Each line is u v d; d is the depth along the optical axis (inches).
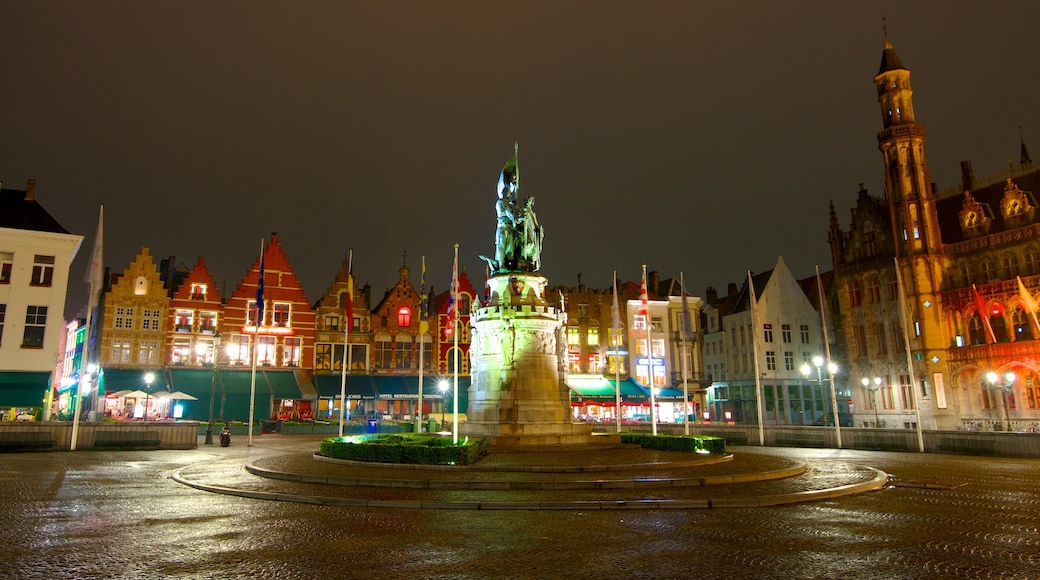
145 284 2187.5
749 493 661.3
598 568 391.2
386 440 979.9
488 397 1030.4
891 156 2151.8
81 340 2458.2
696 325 2844.5
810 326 2758.4
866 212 2309.3
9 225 1766.7
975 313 1943.9
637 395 2588.6
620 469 787.4
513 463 812.0
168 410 2082.9
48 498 645.3
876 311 2230.6
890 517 559.5
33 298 1774.1
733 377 2792.8
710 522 532.7
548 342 1046.4
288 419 2171.5
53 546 438.0
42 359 1759.4
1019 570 387.2
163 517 548.1
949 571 385.1
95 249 1214.9
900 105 2146.9
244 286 2327.8
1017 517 562.6
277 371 2308.1
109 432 1302.9
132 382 2070.6
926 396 2003.0
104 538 463.8
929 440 1355.8
